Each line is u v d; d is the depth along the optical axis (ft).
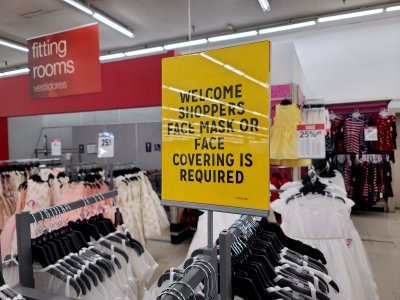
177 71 3.55
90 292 4.26
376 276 11.74
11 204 11.89
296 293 3.46
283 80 10.87
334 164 19.35
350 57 23.24
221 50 3.25
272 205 6.85
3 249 6.92
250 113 3.08
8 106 15.62
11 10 19.69
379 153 19.36
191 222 16.34
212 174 3.29
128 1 19.06
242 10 20.56
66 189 9.87
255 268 3.48
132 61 12.73
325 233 6.21
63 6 19.26
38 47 9.98
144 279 5.54
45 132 27.71
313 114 11.41
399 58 21.98
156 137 20.85
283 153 9.41
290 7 20.10
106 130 22.41
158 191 20.48
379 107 20.74
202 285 3.31
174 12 20.75
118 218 6.74
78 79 9.45
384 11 20.34
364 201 20.29
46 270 4.27
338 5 19.85
